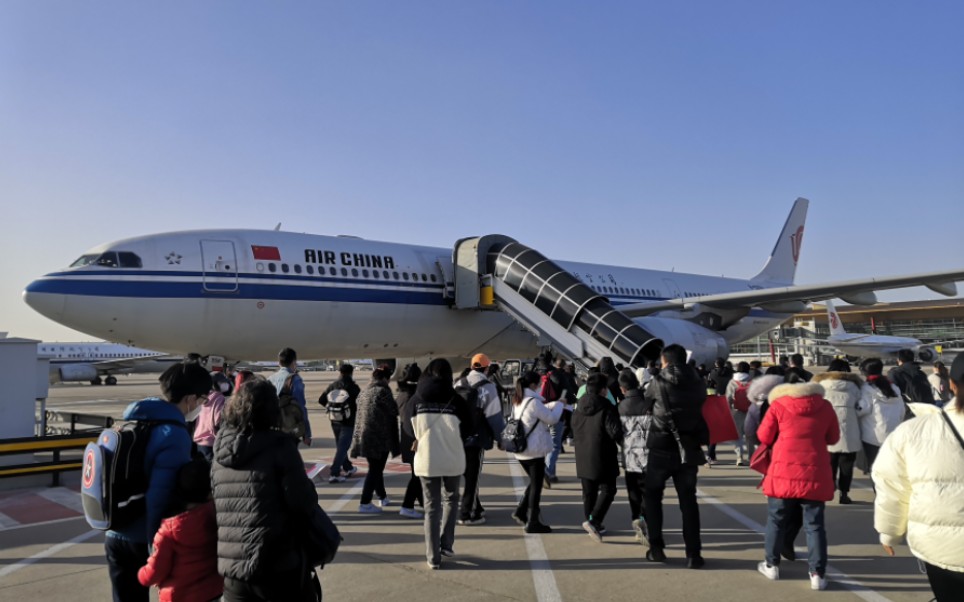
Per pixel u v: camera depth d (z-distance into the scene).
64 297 12.84
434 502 5.36
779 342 67.62
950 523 2.74
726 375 12.13
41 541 6.11
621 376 6.32
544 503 7.86
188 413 3.57
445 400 5.45
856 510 7.31
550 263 16.83
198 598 3.12
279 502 2.95
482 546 5.98
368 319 16.80
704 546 5.96
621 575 5.13
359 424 7.41
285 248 15.61
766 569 5.08
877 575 5.09
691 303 20.39
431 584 4.92
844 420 7.34
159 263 13.79
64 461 8.77
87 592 4.75
